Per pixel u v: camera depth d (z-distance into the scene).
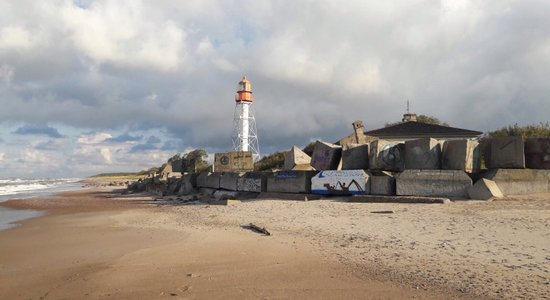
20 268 9.12
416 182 16.34
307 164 24.73
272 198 21.88
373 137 31.53
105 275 8.04
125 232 13.96
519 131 26.98
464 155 16.53
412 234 10.57
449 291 6.36
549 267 7.16
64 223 17.48
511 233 9.70
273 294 6.55
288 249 9.79
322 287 6.83
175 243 11.23
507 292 6.14
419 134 30.39
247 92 57.34
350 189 18.52
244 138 57.19
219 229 13.55
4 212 23.42
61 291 7.17
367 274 7.47
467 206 13.74
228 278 7.51
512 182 15.59
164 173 50.31
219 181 29.25
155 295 6.69
